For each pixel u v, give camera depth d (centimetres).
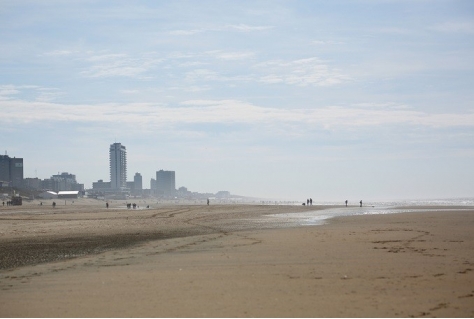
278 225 5056
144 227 5038
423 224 4700
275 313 1262
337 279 1722
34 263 2377
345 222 5375
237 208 11938
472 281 1652
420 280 1673
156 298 1468
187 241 3316
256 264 2127
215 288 1602
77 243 3403
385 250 2542
